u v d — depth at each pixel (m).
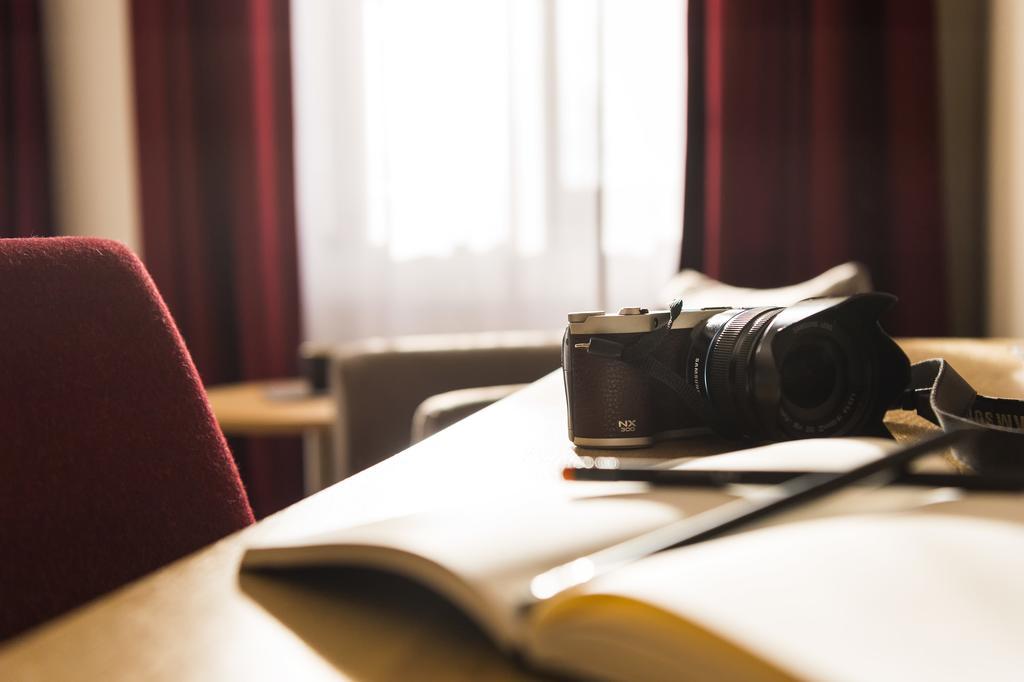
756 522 0.27
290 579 0.29
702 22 2.28
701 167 2.30
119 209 2.70
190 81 2.45
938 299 2.15
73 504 0.49
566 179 2.49
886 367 0.54
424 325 2.58
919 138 2.13
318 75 2.58
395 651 0.24
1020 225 2.03
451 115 2.52
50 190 2.65
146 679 0.21
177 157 2.48
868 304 0.53
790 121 2.21
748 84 2.19
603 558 0.24
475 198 2.53
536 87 2.48
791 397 0.53
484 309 2.56
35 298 0.52
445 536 0.27
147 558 0.52
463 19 2.50
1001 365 0.83
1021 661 0.18
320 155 2.60
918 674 0.17
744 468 0.36
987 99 2.24
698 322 0.60
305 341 2.62
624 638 0.20
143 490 0.53
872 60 2.18
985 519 0.26
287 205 2.47
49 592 0.47
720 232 2.22
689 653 0.19
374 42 2.54
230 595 0.28
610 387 0.55
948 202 2.30
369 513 0.36
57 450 0.49
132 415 0.54
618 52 2.43
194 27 2.46
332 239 2.61
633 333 0.55
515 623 0.22
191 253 2.48
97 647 0.23
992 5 2.20
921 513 0.28
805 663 0.17
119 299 0.56
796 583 0.21
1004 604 0.20
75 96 2.70
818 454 0.38
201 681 0.21
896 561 0.22
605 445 0.56
